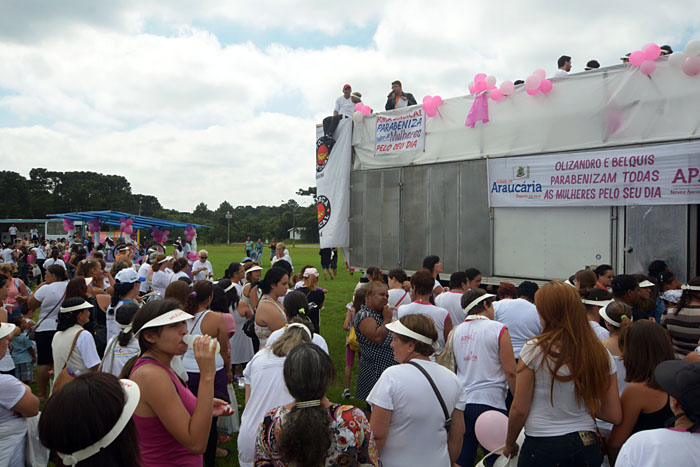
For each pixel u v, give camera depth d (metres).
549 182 7.21
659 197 6.20
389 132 9.49
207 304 4.66
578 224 7.00
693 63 5.82
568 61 8.35
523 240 7.59
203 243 99.38
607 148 6.66
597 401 2.67
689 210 6.00
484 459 3.36
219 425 5.20
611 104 6.63
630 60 6.44
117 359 3.86
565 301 2.71
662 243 6.20
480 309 4.09
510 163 7.65
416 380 2.70
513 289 5.65
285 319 4.59
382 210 9.56
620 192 6.52
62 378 4.41
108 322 5.73
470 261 8.20
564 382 2.64
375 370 4.61
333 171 10.35
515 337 4.58
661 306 5.88
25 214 90.12
